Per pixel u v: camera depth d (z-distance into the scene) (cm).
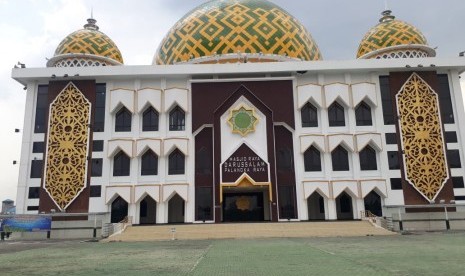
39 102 3525
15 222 2888
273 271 952
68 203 3288
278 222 3044
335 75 3562
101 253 1576
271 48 3966
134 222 3234
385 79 3550
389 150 3403
